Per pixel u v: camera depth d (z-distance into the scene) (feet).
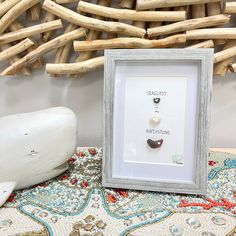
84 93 2.11
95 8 1.79
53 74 1.95
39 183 1.67
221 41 1.85
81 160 1.96
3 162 1.48
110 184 1.61
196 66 1.51
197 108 1.52
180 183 1.54
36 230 1.28
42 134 1.55
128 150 1.62
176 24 1.79
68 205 1.47
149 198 1.53
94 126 2.16
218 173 1.77
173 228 1.27
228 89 2.02
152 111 1.59
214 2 1.78
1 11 1.83
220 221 1.32
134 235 1.23
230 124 2.09
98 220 1.34
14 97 2.13
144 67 1.58
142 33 1.82
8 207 1.46
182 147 1.56
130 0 1.81
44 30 1.86
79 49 1.86
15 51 1.88
